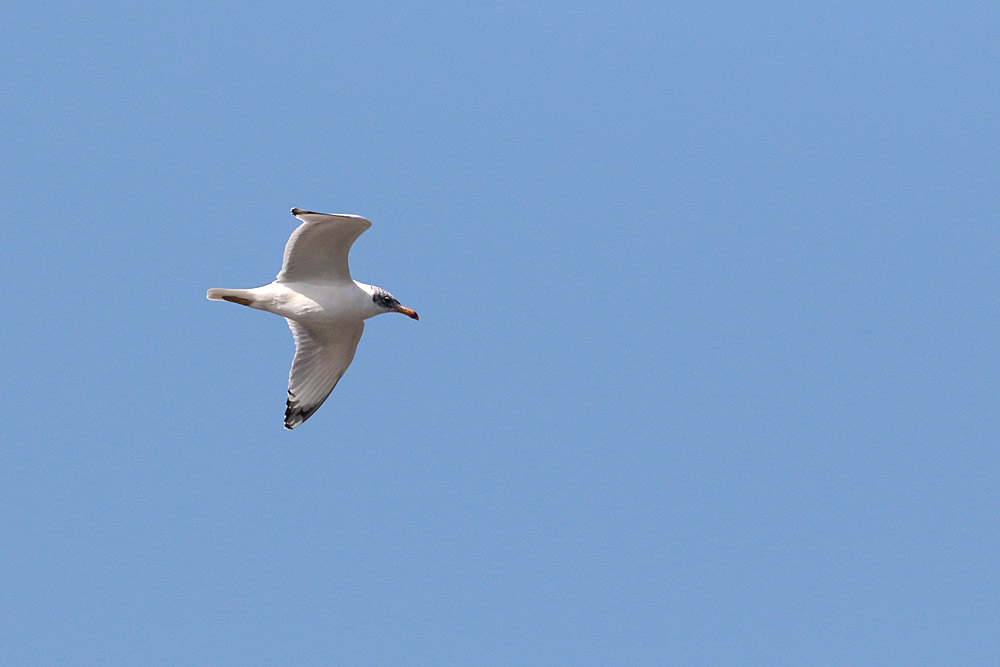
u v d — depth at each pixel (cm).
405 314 1758
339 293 1678
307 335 1802
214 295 1625
